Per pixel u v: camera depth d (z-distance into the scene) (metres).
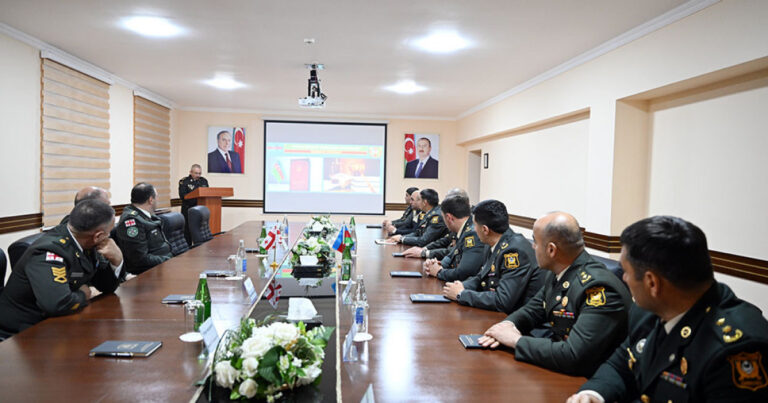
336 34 4.02
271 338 1.22
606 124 4.19
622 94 3.95
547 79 5.30
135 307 2.12
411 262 3.40
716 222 3.35
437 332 1.85
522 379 1.44
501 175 7.34
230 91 6.92
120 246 3.36
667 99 3.86
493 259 2.35
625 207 4.15
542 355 1.52
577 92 4.66
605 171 4.21
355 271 3.05
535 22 3.64
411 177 9.11
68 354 1.54
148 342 1.64
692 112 3.59
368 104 7.76
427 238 4.25
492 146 7.74
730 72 3.04
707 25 3.05
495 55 4.60
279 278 2.79
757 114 3.03
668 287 1.09
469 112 8.24
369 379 1.40
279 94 7.08
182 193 7.46
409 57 4.73
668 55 3.41
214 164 8.69
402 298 2.37
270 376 1.15
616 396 1.30
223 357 1.24
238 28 3.90
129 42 4.40
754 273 3.04
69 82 5.00
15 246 2.59
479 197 8.62
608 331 1.47
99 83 5.66
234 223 8.80
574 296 1.65
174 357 1.53
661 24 3.46
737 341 1.00
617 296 1.52
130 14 3.62
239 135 8.72
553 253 1.71
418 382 1.39
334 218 8.96
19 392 1.27
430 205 4.55
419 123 9.09
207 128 8.65
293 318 1.82
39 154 4.58
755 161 3.04
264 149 8.79
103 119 5.78
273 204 8.84
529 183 6.34
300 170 8.88
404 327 1.90
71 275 2.15
